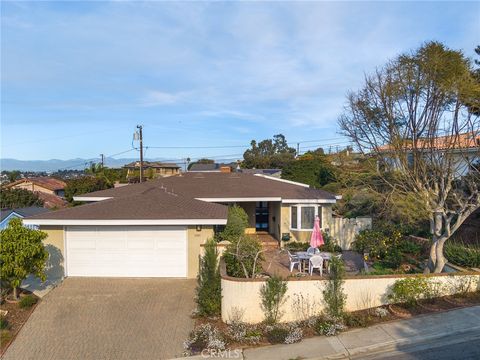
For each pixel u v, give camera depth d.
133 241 16.38
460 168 14.56
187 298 13.99
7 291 14.24
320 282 12.12
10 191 40.16
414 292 12.08
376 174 15.23
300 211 21.78
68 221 15.78
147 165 80.06
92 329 11.77
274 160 78.25
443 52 13.41
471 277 13.04
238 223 18.45
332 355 9.73
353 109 16.27
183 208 16.95
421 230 20.11
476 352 9.43
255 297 11.95
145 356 10.26
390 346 10.02
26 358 10.23
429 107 13.64
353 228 22.19
